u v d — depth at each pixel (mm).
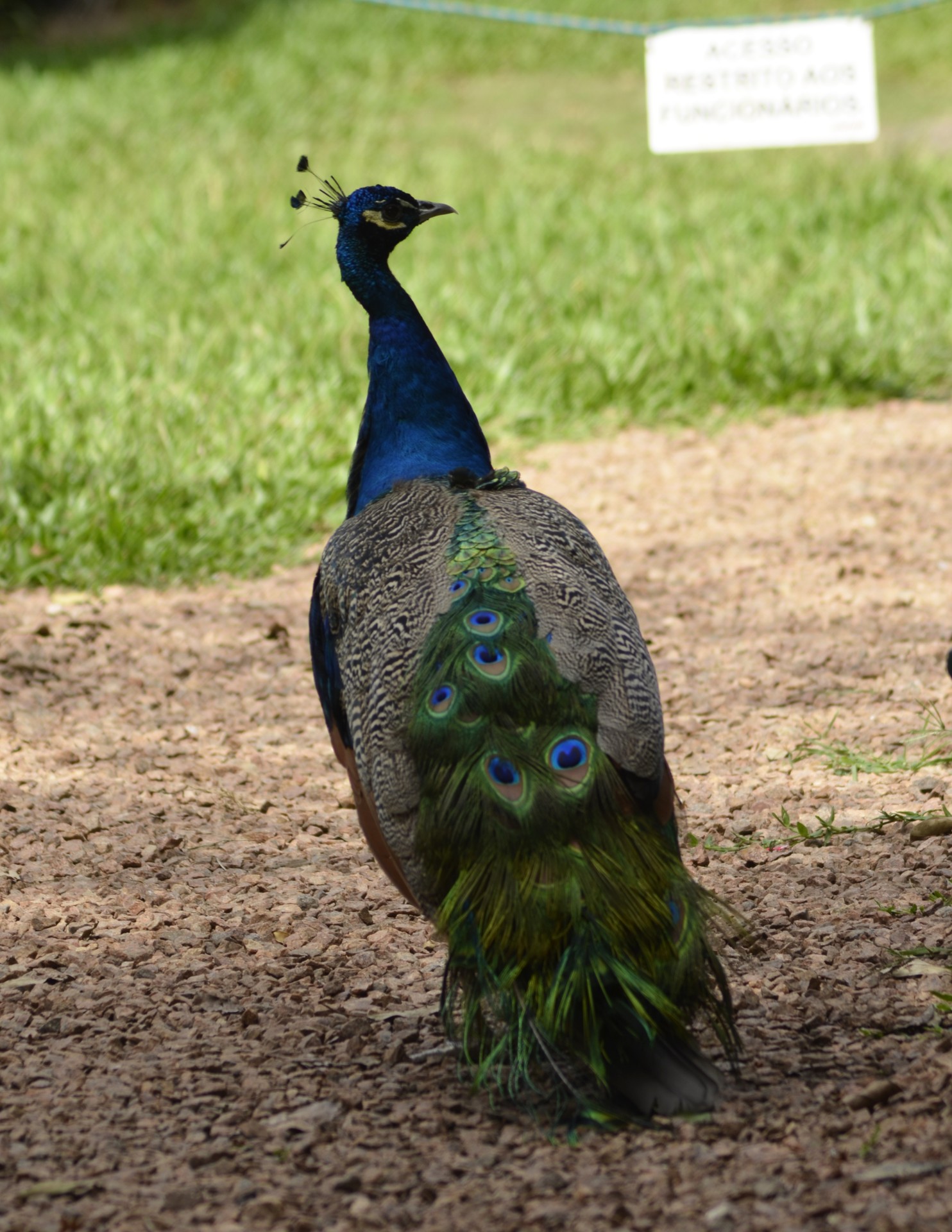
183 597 12914
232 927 7504
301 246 22734
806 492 14922
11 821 8859
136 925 7547
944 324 19000
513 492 6555
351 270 7336
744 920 5980
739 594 12594
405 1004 6621
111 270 21266
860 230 22953
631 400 17516
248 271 21031
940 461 15547
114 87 38344
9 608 12477
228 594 13000
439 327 18391
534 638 5605
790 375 17859
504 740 5363
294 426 15664
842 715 10094
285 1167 5312
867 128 17922
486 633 5594
